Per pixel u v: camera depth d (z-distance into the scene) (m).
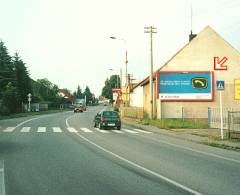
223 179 11.09
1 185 10.02
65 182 10.43
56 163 13.80
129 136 26.84
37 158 15.04
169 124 35.81
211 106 46.91
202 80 46.94
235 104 47.62
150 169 12.77
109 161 14.51
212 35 47.69
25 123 40.47
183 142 23.09
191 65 47.34
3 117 52.84
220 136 25.80
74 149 18.27
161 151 18.12
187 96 46.62
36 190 9.45
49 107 112.81
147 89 52.41
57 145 19.98
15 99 68.75
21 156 15.59
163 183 10.41
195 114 46.66
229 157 16.34
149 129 32.97
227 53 47.72
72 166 13.18
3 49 77.50
